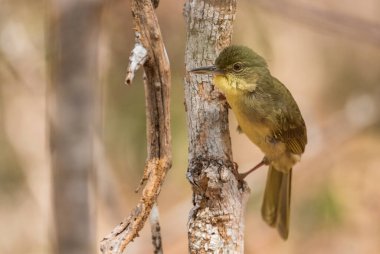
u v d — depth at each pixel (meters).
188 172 6.71
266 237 15.59
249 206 15.13
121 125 14.23
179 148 13.90
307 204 15.78
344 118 15.54
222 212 6.59
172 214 14.78
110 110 14.16
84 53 6.97
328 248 15.77
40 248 14.89
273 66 17.05
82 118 6.95
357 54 18.03
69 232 6.90
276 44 16.53
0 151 14.24
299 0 16.84
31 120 14.13
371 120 15.56
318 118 17.56
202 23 6.96
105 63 12.45
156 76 6.30
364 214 16.61
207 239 6.59
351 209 16.56
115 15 13.74
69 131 6.92
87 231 6.96
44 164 14.09
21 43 12.73
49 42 8.21
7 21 12.80
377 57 18.02
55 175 6.96
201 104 6.96
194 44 7.01
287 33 17.12
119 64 13.92
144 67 6.28
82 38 6.97
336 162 17.17
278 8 11.98
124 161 14.50
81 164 6.93
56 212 6.95
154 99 6.37
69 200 6.91
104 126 13.49
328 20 12.02
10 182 14.41
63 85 6.95
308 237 15.80
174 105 13.75
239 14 14.61
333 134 15.50
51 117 7.35
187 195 15.92
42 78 12.84
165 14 14.06
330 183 16.33
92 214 7.00
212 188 6.56
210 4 6.90
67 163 6.90
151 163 6.45
